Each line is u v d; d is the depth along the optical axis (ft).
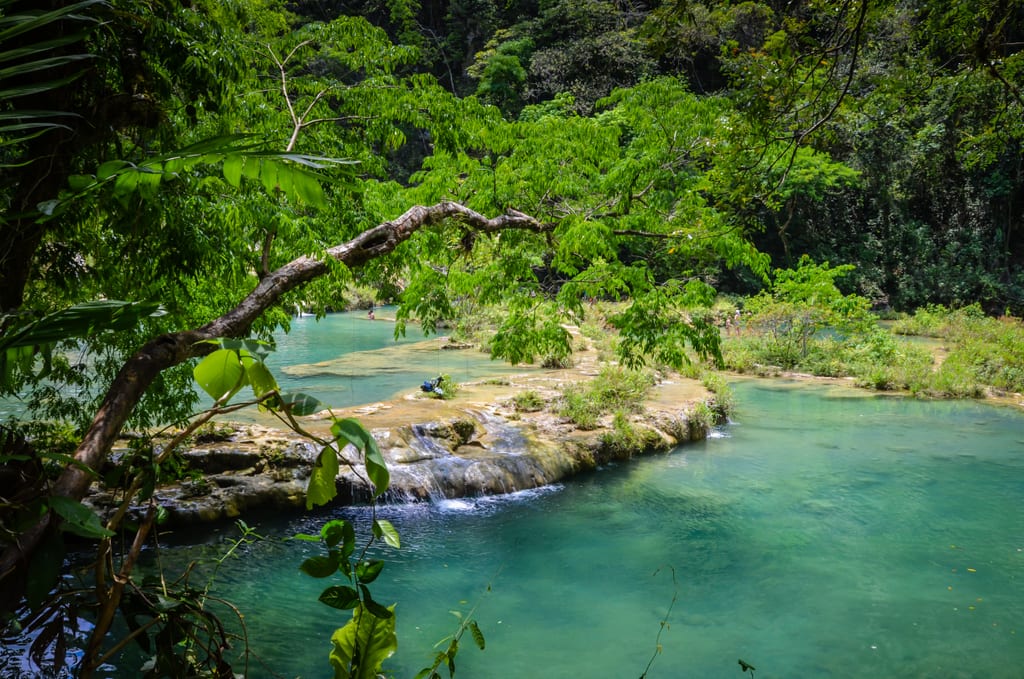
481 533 35.83
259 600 27.53
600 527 36.86
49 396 25.99
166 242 18.56
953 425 58.18
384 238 13.66
